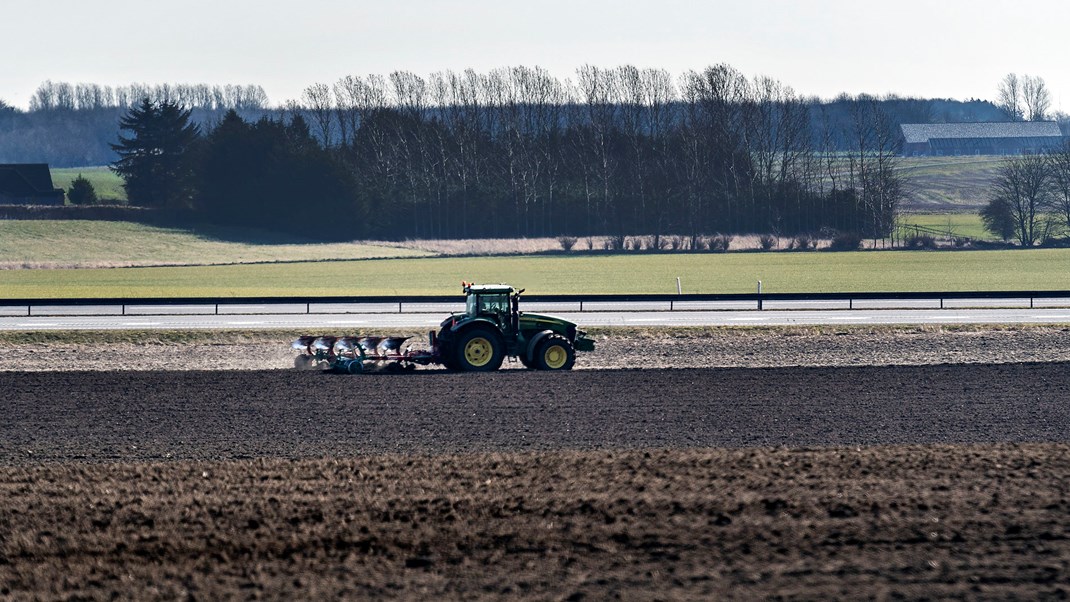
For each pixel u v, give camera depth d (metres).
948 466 60.47
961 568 44.28
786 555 45.88
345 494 55.41
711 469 60.09
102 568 45.06
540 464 61.56
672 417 75.94
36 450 66.19
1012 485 56.16
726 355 115.38
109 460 63.59
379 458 63.25
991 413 77.19
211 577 44.06
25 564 45.56
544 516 51.62
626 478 58.22
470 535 48.84
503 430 71.69
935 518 50.53
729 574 43.78
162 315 150.50
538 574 44.03
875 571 43.94
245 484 57.44
